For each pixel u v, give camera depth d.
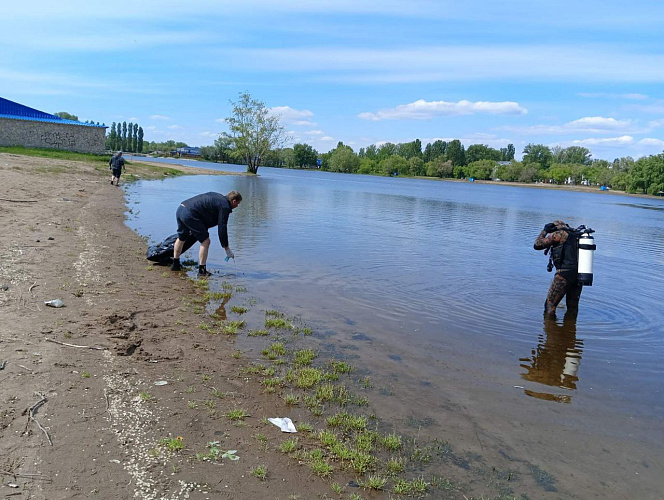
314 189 50.78
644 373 7.17
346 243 17.05
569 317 9.66
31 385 4.96
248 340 7.43
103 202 21.52
